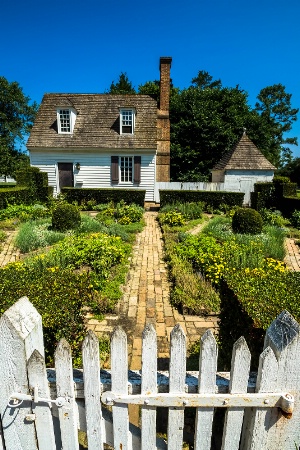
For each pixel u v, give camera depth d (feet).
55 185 57.16
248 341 7.09
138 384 4.83
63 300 8.07
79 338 9.43
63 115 56.80
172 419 4.91
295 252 27.32
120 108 55.16
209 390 4.73
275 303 7.51
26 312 4.93
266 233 31.81
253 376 5.08
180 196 51.19
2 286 8.66
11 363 4.61
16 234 30.63
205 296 15.28
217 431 6.52
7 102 121.80
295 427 4.90
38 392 4.69
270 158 102.27
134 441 5.27
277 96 138.31
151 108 59.88
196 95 84.58
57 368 4.59
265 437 4.93
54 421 5.19
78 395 4.83
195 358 10.45
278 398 4.66
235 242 26.55
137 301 15.42
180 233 29.32
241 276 9.66
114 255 20.57
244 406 4.70
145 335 4.52
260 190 48.06
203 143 83.10
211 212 49.96
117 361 4.63
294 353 4.55
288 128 139.54
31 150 55.88
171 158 85.97
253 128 90.02
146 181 56.80
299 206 43.88
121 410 4.88
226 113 85.76
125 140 55.77
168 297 15.98
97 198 51.21
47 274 10.00
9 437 5.08
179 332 4.53
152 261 22.53
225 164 61.36
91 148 55.01
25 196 45.91
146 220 41.93
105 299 14.52
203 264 19.47
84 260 19.79
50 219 35.47
